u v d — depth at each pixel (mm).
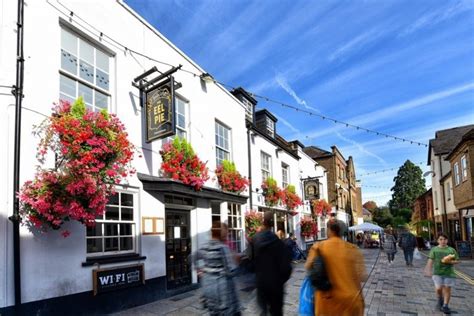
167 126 8031
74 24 7145
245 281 8711
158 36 9625
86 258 6738
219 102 12531
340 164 35281
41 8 6430
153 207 8547
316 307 4102
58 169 6066
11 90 5730
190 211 10273
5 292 5297
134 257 7781
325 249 4082
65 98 6941
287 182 19750
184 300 8359
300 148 22828
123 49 8375
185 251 9914
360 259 4117
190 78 10859
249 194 14289
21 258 5547
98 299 6816
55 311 5988
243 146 14180
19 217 5523
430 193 35219
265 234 5211
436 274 7410
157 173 8906
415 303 8188
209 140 11594
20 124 5758
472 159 18375
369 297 8883
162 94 8203
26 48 6074
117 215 7652
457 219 24234
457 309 7586
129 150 6559
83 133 5863
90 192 5742
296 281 11336
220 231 5363
